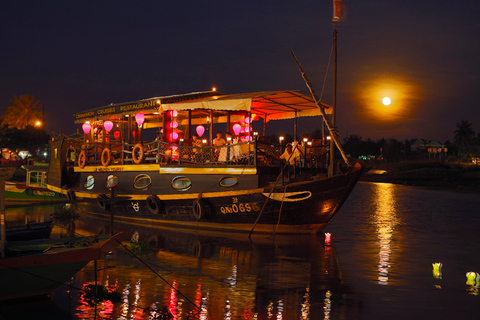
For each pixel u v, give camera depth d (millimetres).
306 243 16641
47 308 9328
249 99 17719
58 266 9555
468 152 109688
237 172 17781
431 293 10789
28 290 9625
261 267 12969
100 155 23094
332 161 18375
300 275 12172
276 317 9070
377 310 9570
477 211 29469
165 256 14219
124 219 21734
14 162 66625
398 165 90125
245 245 16078
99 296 10094
